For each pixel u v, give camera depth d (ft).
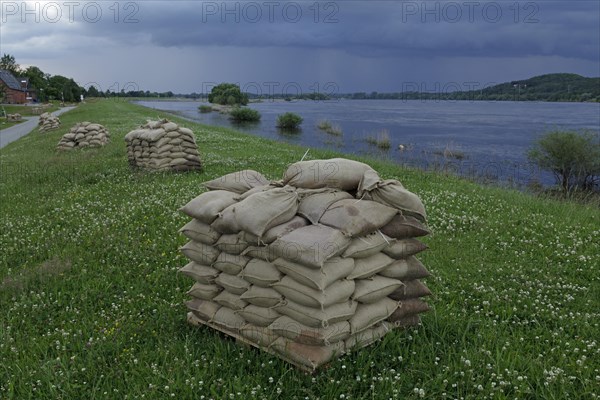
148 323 18.29
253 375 14.57
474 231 30.60
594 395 13.67
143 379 14.55
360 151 90.68
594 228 31.30
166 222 31.22
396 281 16.56
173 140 48.93
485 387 14.17
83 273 23.39
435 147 97.40
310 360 14.42
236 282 16.37
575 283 22.76
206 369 14.94
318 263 14.11
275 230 15.56
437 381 14.20
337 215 15.75
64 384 14.35
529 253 26.96
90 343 16.56
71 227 31.14
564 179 68.44
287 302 15.03
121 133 95.40
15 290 21.61
